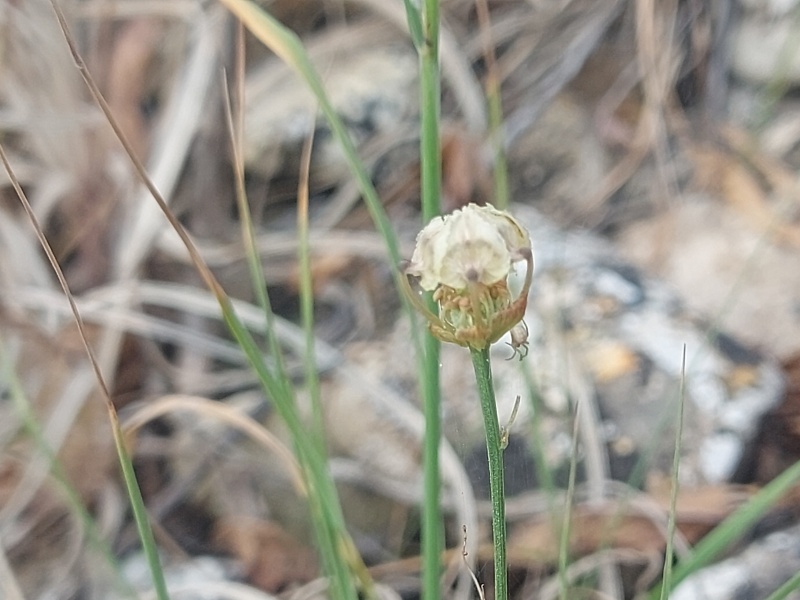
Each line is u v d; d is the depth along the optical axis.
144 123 0.68
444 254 0.27
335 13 0.74
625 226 0.64
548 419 0.46
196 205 0.67
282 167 0.68
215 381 0.57
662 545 0.42
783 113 0.66
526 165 0.68
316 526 0.36
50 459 0.39
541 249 0.56
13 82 0.61
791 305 0.54
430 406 0.33
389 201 0.67
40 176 0.63
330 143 0.67
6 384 0.55
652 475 0.44
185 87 0.64
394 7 0.69
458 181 0.65
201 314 0.61
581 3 0.71
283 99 0.69
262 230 0.67
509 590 0.43
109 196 0.62
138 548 0.51
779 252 0.57
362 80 0.70
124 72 0.68
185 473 0.54
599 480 0.43
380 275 0.61
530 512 0.44
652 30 0.65
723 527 0.34
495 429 0.28
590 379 0.47
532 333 0.50
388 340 0.57
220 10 0.67
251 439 0.53
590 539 0.43
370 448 0.50
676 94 0.69
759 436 0.46
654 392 0.47
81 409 0.54
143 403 0.56
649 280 0.54
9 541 0.50
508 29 0.72
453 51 0.67
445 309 0.27
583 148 0.68
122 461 0.32
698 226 0.61
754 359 0.48
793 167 0.63
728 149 0.65
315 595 0.46
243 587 0.42
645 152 0.66
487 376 0.28
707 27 0.68
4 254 0.58
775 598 0.32
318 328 0.60
